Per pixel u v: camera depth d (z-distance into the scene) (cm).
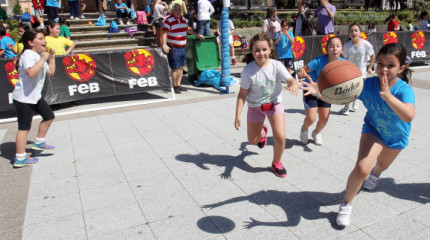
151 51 771
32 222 335
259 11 1716
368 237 298
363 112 670
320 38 962
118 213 346
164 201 365
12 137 582
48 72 474
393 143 319
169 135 562
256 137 415
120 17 1298
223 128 589
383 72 276
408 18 2097
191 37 941
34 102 447
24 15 1234
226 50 816
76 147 521
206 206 353
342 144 508
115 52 741
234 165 446
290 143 515
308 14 1048
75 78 715
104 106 747
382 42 1062
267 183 397
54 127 617
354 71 295
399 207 341
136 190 390
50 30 725
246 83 375
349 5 2530
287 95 814
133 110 716
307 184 392
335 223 319
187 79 1035
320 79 307
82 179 420
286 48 920
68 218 340
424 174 408
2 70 662
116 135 569
